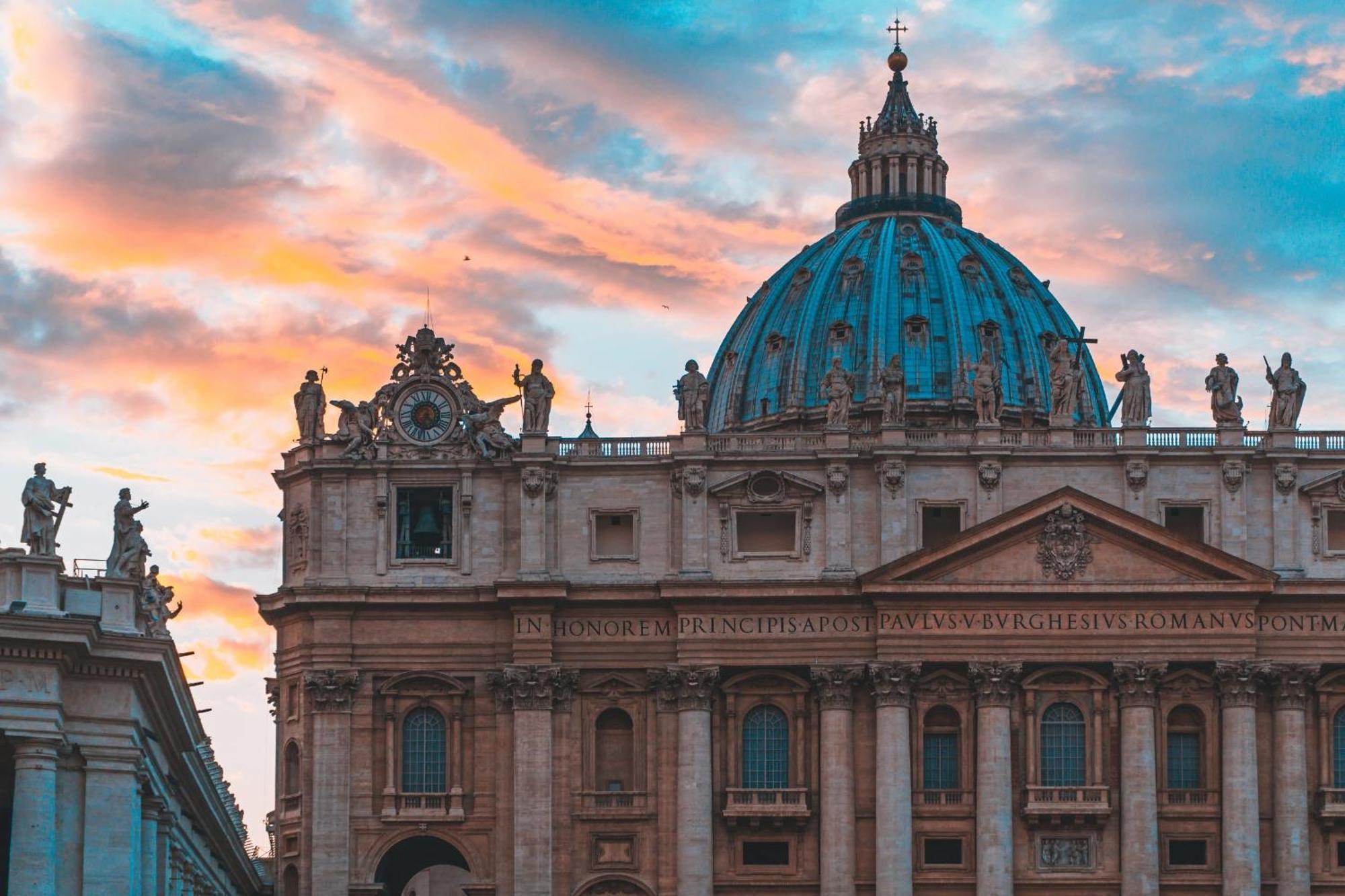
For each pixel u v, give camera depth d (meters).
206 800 114.44
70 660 85.69
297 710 144.38
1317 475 143.12
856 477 143.25
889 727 139.50
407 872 151.25
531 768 140.50
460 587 142.12
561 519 143.75
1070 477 143.00
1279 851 139.38
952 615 140.25
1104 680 140.62
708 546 142.75
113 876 86.81
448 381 145.00
